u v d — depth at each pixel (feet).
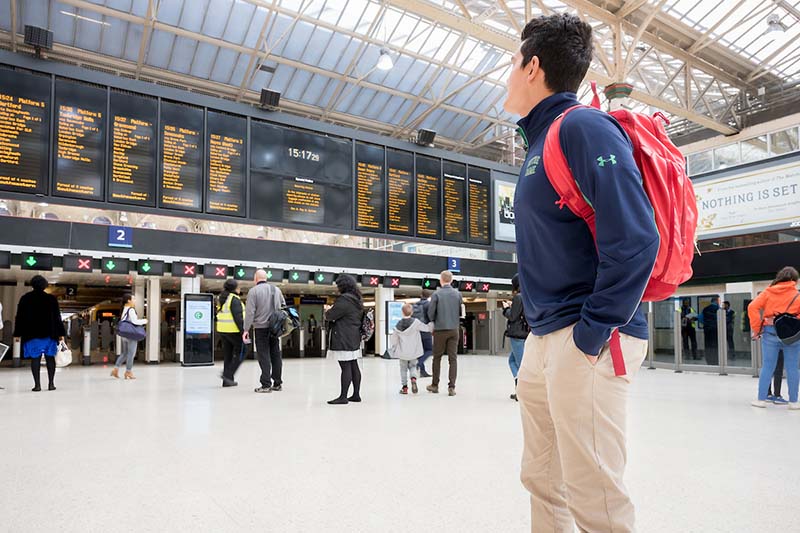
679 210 4.07
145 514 8.39
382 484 9.97
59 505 8.84
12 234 36.50
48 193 37.27
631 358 4.05
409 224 52.80
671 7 55.93
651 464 11.48
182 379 31.19
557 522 4.77
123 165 39.91
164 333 64.80
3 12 53.57
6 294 52.70
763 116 68.44
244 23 59.31
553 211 4.27
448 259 55.67
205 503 8.91
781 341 19.67
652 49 63.31
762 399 20.40
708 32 58.59
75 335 70.85
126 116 40.32
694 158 75.87
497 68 65.67
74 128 38.42
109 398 22.48
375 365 43.52
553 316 4.16
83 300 88.38
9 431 15.21
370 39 62.49
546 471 4.78
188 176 42.32
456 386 27.45
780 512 8.43
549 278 4.26
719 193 54.80
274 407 19.86
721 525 7.86
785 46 62.49
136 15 55.77
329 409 19.34
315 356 60.39
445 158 55.72
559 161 4.17
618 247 3.59
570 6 50.67
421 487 9.78
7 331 52.37
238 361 27.43
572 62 4.60
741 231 52.90
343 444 13.44
